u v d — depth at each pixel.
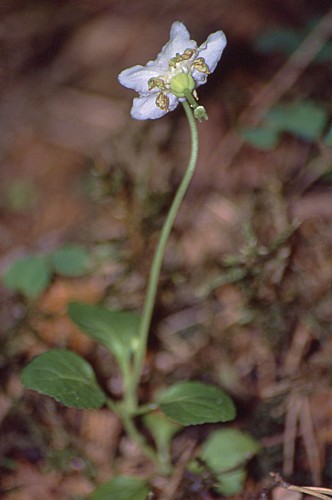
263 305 0.22
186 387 0.19
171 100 0.18
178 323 0.23
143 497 0.18
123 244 0.23
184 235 0.24
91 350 0.22
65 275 0.24
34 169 0.28
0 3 0.35
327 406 0.20
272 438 0.20
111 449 0.21
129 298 0.23
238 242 0.24
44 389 0.18
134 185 0.24
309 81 0.27
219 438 0.19
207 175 0.26
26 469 0.20
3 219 0.26
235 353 0.22
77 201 0.27
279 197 0.23
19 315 0.23
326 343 0.21
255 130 0.23
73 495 0.20
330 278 0.22
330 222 0.23
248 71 0.29
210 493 0.19
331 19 0.27
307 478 0.19
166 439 0.20
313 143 0.25
